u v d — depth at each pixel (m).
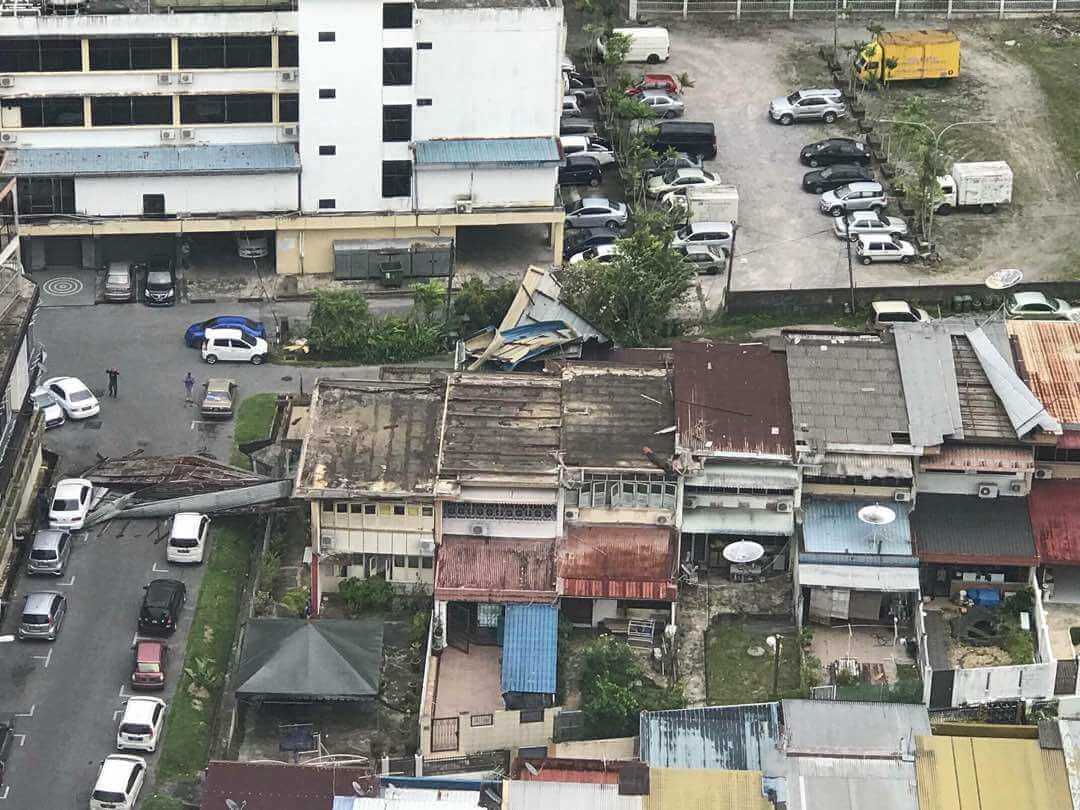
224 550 120.00
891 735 101.44
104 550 119.31
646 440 116.88
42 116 138.75
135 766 104.25
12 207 133.62
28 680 110.81
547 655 111.31
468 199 143.50
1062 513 117.38
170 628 113.75
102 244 143.75
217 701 110.69
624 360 126.69
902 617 115.25
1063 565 116.69
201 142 140.88
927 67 163.38
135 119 139.75
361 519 115.12
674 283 137.62
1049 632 114.00
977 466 116.56
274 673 108.94
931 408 117.19
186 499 120.94
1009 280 135.50
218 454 127.44
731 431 116.50
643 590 114.19
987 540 116.38
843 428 116.50
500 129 143.75
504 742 106.69
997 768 98.81
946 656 113.31
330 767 99.25
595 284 137.00
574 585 114.06
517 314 135.12
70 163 138.88
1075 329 122.81
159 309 140.50
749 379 119.25
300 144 140.25
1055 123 160.50
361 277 143.75
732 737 103.06
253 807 97.38
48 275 142.75
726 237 146.25
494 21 140.62
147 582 117.44
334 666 109.38
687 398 117.94
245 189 141.38
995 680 108.69
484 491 114.69
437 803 96.94
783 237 149.62
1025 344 122.00
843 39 169.88
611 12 169.50
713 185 150.25
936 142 152.38
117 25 136.75
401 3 136.75
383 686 111.88
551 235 146.00
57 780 105.31
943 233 150.50
